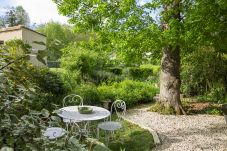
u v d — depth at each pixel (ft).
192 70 34.12
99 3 23.66
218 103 30.58
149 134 19.20
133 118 24.59
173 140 18.37
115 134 19.20
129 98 29.78
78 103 24.52
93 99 26.73
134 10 22.93
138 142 17.61
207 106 28.84
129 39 23.34
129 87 33.63
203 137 18.97
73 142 4.02
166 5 24.75
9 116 3.82
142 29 22.58
